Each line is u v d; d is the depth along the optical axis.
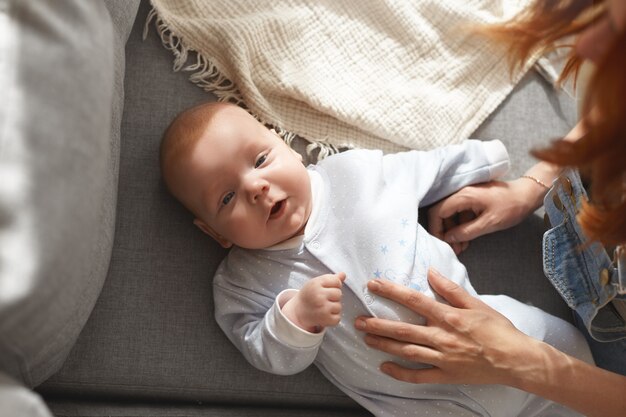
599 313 1.01
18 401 0.61
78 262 0.70
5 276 0.61
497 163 1.13
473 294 1.06
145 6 1.15
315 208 1.03
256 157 0.98
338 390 1.07
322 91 1.15
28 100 0.67
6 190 0.63
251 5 1.17
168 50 1.14
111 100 0.80
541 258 1.17
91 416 0.99
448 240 1.13
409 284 1.00
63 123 0.68
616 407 0.92
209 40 1.13
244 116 1.01
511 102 1.25
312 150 1.16
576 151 0.64
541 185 1.14
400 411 1.01
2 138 0.64
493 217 1.11
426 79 1.22
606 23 0.62
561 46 0.81
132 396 1.04
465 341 0.92
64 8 0.75
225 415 1.03
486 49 1.25
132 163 1.08
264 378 1.04
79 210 0.69
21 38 0.69
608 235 0.73
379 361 0.99
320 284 0.91
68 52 0.72
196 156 0.98
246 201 0.97
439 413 1.00
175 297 1.04
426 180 1.10
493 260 1.15
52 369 0.82
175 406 1.04
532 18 0.75
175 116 1.11
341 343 1.00
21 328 0.63
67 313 0.72
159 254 1.05
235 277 1.02
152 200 1.07
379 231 1.01
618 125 0.59
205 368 1.03
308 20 1.19
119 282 1.03
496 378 0.93
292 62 1.16
